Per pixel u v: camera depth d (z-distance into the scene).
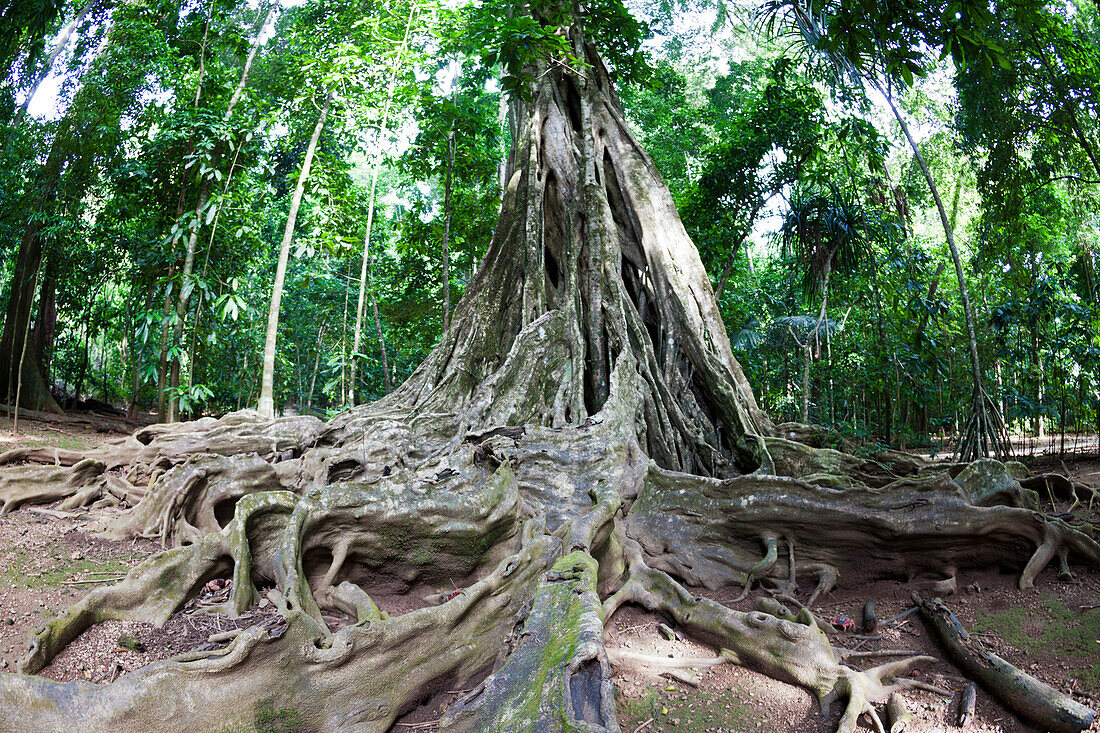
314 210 15.98
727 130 17.56
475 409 9.28
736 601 6.36
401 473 6.26
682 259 11.12
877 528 6.37
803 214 14.15
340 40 13.69
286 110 14.91
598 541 6.07
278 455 9.83
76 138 14.89
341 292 23.62
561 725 3.25
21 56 15.81
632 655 5.14
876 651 5.00
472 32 8.95
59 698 3.34
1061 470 10.23
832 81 12.47
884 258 14.62
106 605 4.85
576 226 11.50
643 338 10.31
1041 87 10.45
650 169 12.15
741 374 10.46
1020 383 13.88
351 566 5.89
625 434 8.35
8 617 4.84
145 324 13.41
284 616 4.12
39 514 7.98
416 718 4.38
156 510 7.23
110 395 27.34
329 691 4.05
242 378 21.62
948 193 18.42
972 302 15.85
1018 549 6.14
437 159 17.44
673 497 7.36
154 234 15.54
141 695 3.48
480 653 4.91
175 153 14.77
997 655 4.88
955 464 8.54
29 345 16.86
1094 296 13.98
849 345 16.86
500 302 11.60
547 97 12.88
